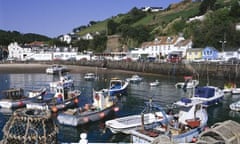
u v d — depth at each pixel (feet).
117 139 74.74
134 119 78.84
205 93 120.57
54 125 32.37
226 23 303.68
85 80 228.02
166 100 135.44
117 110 101.96
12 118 31.14
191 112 74.90
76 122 84.23
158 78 233.96
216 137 33.14
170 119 74.02
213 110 111.45
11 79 244.63
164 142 34.53
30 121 29.86
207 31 311.88
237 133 32.35
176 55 312.91
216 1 443.73
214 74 212.64
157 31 439.63
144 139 59.93
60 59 424.05
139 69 286.87
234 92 145.59
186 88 171.94
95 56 423.23
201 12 447.01
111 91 146.20
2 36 558.15
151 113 82.43
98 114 90.53
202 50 278.67
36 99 119.34
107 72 292.20
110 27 521.24
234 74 198.08
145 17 573.33
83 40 515.50
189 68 233.76
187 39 334.65
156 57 331.98
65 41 558.56
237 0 391.65
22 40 595.47
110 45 458.50
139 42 424.46
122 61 318.04
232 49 264.93
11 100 117.60
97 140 74.28
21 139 29.53
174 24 423.64
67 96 118.73
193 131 64.64
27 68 344.28
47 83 212.64
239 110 108.27
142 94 154.92
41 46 521.65
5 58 490.08
